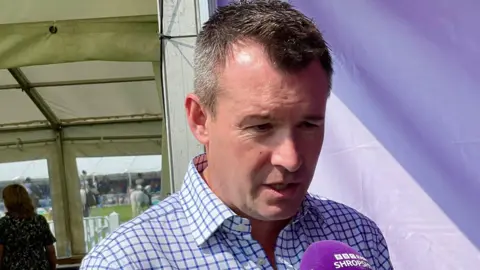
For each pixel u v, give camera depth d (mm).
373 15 1740
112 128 5836
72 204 5895
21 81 4480
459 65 1671
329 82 825
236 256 879
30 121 5641
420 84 1707
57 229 5867
